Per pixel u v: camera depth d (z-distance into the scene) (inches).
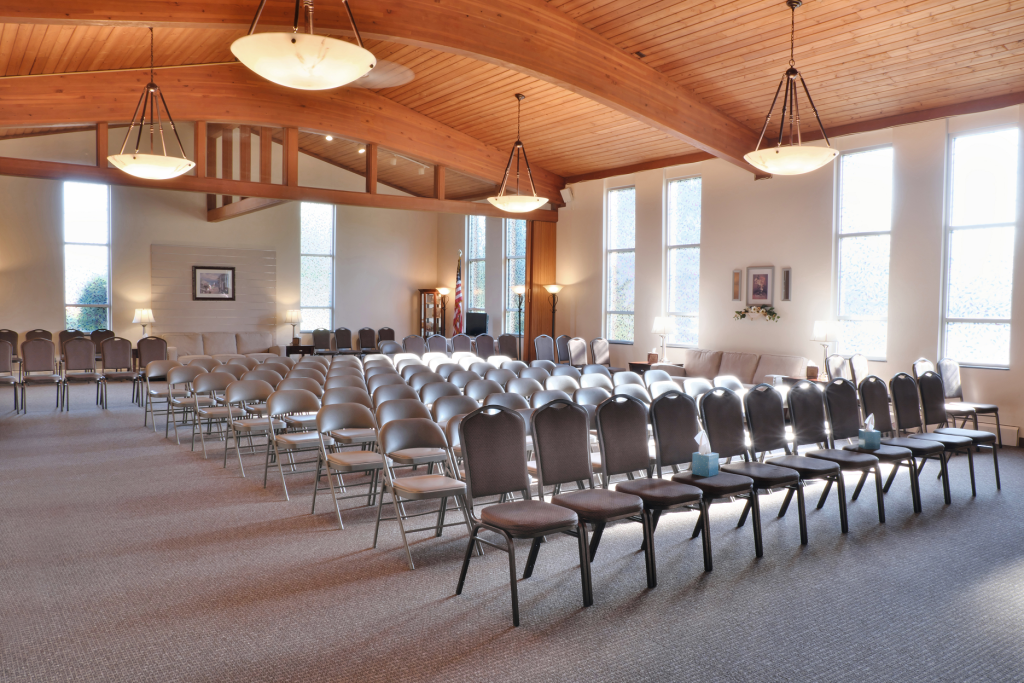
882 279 371.6
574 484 236.4
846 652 122.1
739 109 364.8
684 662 118.0
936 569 162.7
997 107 318.0
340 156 617.9
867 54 301.1
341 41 160.9
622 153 477.4
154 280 575.8
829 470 186.7
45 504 211.3
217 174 597.9
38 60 320.5
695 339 466.0
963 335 341.4
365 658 119.0
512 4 287.0
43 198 534.6
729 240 437.1
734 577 156.7
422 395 244.7
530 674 113.9
